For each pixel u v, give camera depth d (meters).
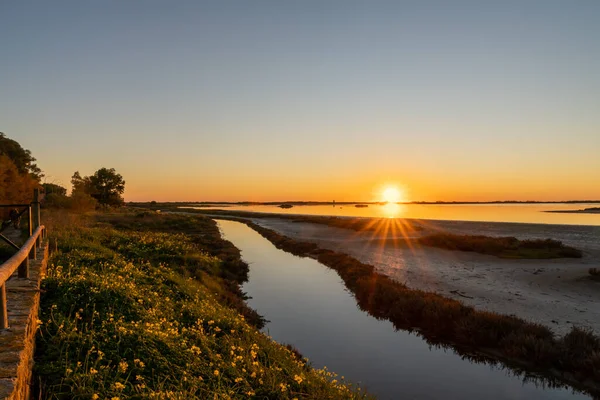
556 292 17.03
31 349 5.31
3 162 30.67
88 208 53.88
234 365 6.93
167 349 6.72
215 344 7.90
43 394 4.79
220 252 29.64
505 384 9.39
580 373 9.71
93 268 11.52
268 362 8.03
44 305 7.35
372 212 136.50
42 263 9.62
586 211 135.12
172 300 10.67
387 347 11.68
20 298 6.40
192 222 57.16
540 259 25.23
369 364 10.43
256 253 32.78
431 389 9.09
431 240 33.50
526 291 17.34
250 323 13.08
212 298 13.42
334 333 12.78
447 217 87.19
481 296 16.64
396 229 49.12
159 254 20.33
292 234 46.88
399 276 20.84
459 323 12.77
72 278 8.95
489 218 82.06
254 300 16.73
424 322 13.59
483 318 12.72
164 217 61.06
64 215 28.95
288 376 7.41
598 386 9.22
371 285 18.03
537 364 10.46
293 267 25.53
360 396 7.68
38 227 11.91
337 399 6.89
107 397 4.87
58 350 5.71
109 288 8.80
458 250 29.89
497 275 20.84
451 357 11.03
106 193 84.56
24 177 34.03
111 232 24.72
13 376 3.75
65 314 7.11
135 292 9.30
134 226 45.53
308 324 13.65
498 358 10.96
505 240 30.86
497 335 12.04
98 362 5.69
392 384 9.29
